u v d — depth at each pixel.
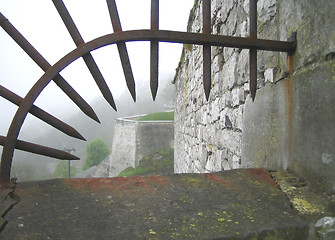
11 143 1.03
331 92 0.97
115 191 1.06
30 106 1.03
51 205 0.91
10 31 1.03
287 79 1.27
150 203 0.97
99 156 32.78
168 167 17.17
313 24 1.08
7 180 1.04
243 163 1.79
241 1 1.92
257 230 0.80
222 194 1.07
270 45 1.22
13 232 0.73
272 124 1.41
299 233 0.83
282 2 1.33
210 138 2.87
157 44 1.18
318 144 1.04
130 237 0.74
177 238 0.74
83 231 0.76
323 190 1.02
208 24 1.21
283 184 1.15
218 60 2.49
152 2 1.16
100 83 1.12
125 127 20.50
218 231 0.79
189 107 4.52
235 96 2.01
